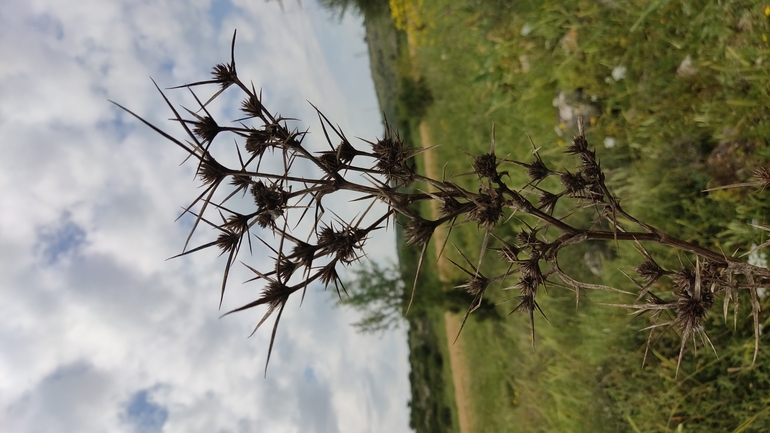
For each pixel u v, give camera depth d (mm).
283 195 1625
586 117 5184
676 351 4551
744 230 3688
